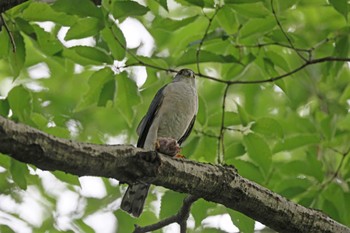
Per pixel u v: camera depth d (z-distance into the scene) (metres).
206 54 10.90
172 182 7.95
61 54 10.70
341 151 13.79
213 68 16.08
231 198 8.37
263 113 15.90
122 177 7.34
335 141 13.44
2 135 6.39
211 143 11.68
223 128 11.33
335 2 10.80
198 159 11.80
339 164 13.09
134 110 11.29
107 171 7.18
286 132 13.76
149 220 14.02
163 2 9.89
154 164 7.36
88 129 15.34
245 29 10.99
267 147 11.07
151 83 11.38
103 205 14.80
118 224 14.05
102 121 15.59
